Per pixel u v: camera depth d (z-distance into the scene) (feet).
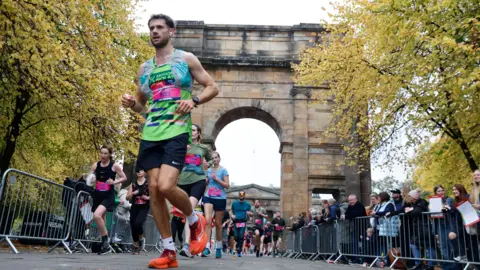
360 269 31.09
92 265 16.24
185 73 15.84
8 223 28.94
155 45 16.26
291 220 81.10
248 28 98.22
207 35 98.37
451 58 41.39
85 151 62.90
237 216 52.54
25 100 50.52
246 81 95.66
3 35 37.14
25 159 63.26
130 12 66.44
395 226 37.65
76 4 39.34
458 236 31.22
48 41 36.22
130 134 62.08
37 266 14.73
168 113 15.37
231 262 28.07
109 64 49.90
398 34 43.78
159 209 15.69
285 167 91.40
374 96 56.90
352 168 90.33
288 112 94.27
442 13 40.60
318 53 63.93
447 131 51.08
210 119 93.71
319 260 54.08
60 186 33.99
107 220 43.32
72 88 44.73
